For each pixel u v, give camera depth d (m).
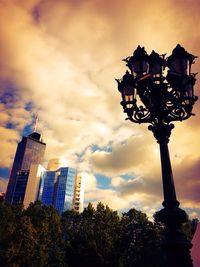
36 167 177.62
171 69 5.48
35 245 33.94
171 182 4.54
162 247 3.99
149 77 5.32
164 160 4.82
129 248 37.62
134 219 41.97
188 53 5.62
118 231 36.19
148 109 5.43
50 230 42.38
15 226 33.81
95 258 27.77
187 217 4.12
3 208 38.44
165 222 4.12
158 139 5.12
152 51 5.73
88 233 32.97
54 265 38.22
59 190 162.50
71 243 29.27
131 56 5.77
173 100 5.40
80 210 171.12
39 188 175.50
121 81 5.81
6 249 30.42
